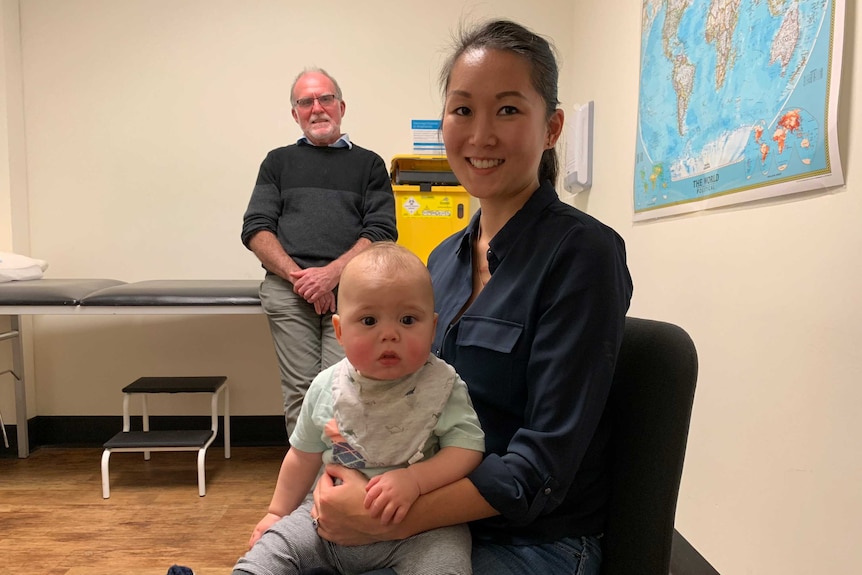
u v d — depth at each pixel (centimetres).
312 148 246
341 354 225
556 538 81
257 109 301
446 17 303
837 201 114
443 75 98
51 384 303
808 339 122
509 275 87
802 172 123
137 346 305
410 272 85
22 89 295
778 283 132
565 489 75
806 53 121
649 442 80
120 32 295
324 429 89
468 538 81
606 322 76
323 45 301
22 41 293
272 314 229
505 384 84
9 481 252
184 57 298
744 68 144
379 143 306
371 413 86
